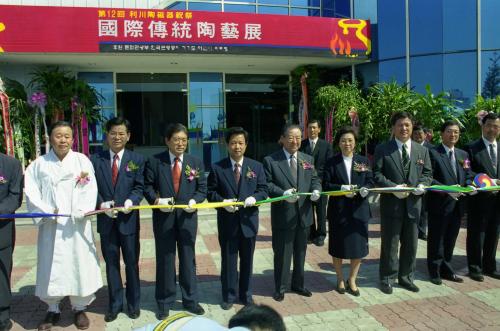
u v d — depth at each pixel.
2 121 8.70
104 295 4.73
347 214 4.52
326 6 11.21
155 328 1.58
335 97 9.73
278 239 4.47
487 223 5.10
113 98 10.91
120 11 8.73
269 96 11.87
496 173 5.10
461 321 3.96
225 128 11.59
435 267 4.93
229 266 4.31
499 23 9.75
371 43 10.35
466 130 8.27
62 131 3.88
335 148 9.83
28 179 3.91
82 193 3.92
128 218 4.04
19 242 6.92
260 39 9.37
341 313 4.16
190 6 10.44
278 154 4.62
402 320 4.00
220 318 4.09
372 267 5.55
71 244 3.88
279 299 4.48
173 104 11.33
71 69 10.43
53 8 8.45
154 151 11.28
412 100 8.92
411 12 10.20
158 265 4.14
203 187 4.27
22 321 4.10
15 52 8.44
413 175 4.64
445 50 9.98
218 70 11.38
